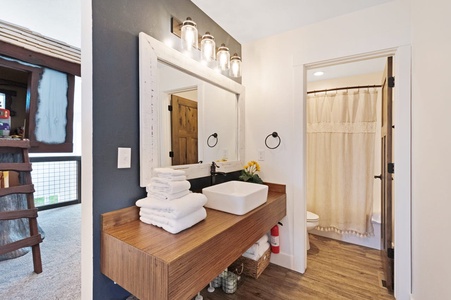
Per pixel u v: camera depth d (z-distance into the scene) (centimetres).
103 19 110
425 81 130
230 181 204
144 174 126
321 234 293
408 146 159
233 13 181
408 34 159
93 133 106
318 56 193
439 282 112
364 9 174
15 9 176
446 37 103
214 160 193
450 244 99
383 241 209
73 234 282
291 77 206
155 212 115
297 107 202
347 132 274
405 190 161
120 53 118
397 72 165
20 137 235
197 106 174
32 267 204
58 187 406
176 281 84
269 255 209
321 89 311
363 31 175
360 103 269
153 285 86
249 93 230
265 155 221
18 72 260
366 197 263
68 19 191
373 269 210
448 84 102
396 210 165
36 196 379
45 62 218
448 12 101
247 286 183
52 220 336
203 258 98
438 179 113
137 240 99
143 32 129
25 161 199
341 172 275
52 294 168
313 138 295
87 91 106
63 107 234
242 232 131
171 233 106
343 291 177
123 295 120
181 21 158
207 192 155
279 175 213
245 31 209
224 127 205
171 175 117
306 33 198
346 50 181
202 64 174
